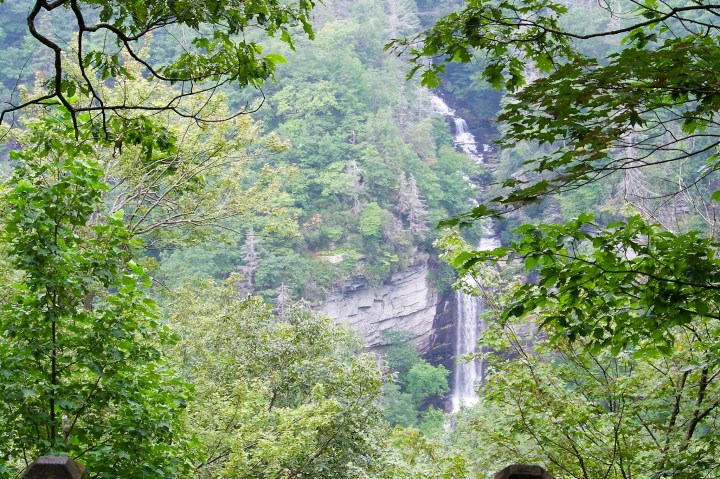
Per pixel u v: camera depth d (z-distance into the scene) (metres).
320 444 14.19
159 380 6.46
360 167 71.25
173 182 16.73
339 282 59.50
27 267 5.87
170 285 39.91
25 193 6.01
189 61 5.67
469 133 89.00
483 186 79.25
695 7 4.40
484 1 5.18
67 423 7.30
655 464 7.33
